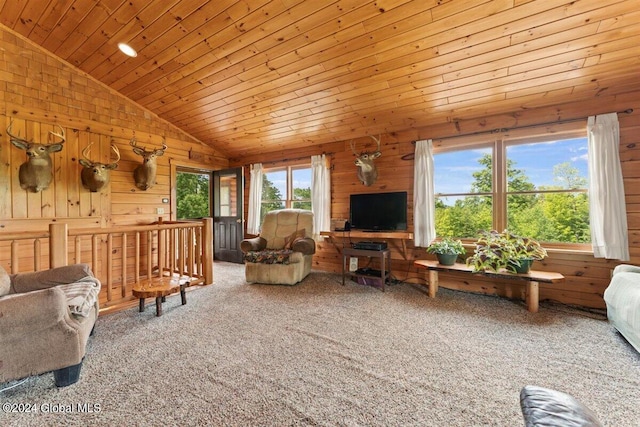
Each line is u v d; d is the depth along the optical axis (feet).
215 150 18.38
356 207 13.28
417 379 5.37
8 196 10.64
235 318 8.35
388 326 7.79
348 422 4.29
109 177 13.17
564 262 9.55
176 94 12.76
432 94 10.12
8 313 4.65
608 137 8.66
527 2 6.47
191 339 6.99
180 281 9.54
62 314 5.08
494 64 8.38
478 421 4.30
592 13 6.51
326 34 8.24
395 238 12.34
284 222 14.07
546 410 2.39
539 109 9.98
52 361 4.96
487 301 9.90
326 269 14.99
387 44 8.29
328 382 5.27
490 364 5.88
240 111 13.39
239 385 5.17
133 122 14.23
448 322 8.05
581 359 6.04
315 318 8.36
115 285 12.90
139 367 5.75
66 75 12.05
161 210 15.35
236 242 17.62
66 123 12.07
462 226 11.63
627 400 4.74
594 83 8.59
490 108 10.44
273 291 11.10
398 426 4.21
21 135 10.93
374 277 11.78
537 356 6.17
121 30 9.38
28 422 4.27
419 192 11.89
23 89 11.00
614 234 8.52
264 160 17.67
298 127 14.02
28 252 11.18
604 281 8.98
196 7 7.94
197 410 4.53
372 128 12.99
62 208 11.94
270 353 6.33
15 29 10.60
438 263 10.63
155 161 14.16
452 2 6.73
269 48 9.08
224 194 18.53
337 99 11.33
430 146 11.77
